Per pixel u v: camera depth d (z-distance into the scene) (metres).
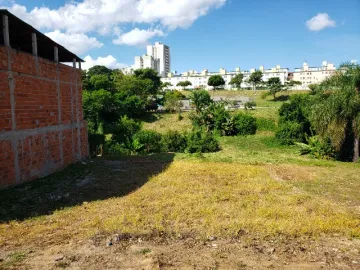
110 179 12.27
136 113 39.72
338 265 5.38
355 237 6.64
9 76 10.14
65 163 14.58
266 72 113.50
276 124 31.80
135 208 8.34
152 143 24.22
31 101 11.50
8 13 9.72
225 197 9.56
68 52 14.84
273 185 11.31
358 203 9.34
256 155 20.78
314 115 18.38
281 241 6.34
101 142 23.50
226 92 73.81
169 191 10.27
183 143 24.06
